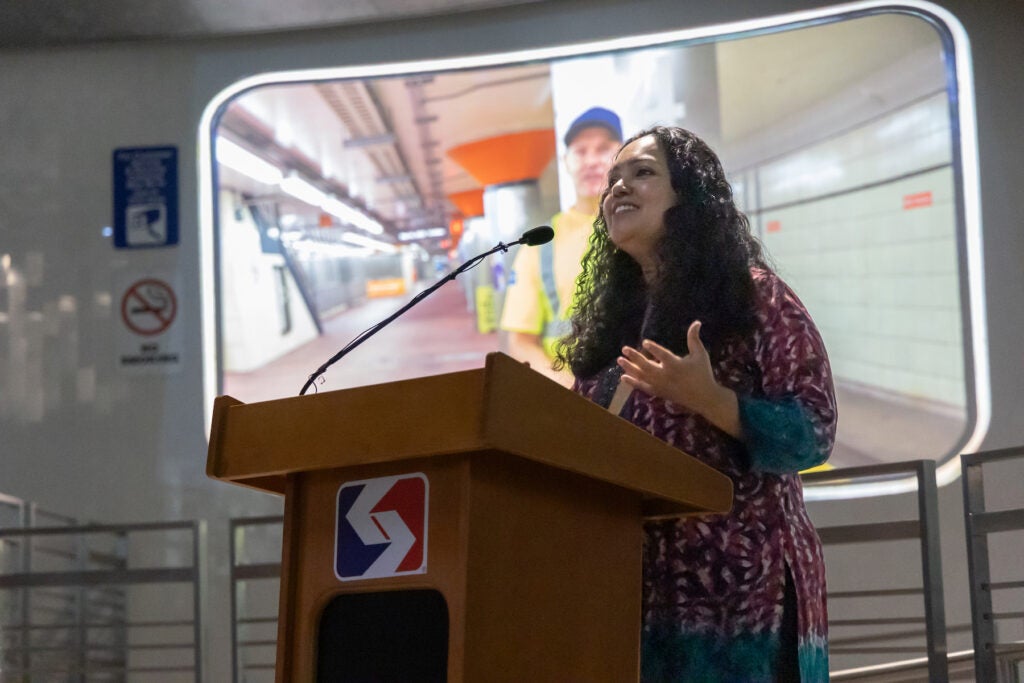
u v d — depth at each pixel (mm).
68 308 6203
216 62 6277
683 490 1729
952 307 5684
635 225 2320
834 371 5910
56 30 6141
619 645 1726
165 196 6227
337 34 6191
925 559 3242
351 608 1595
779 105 5957
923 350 5738
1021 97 5562
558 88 6145
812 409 2035
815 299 5977
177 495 6047
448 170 6363
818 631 2084
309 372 6355
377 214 6426
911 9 5699
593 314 2416
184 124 6266
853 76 5863
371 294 6453
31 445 6117
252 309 6312
